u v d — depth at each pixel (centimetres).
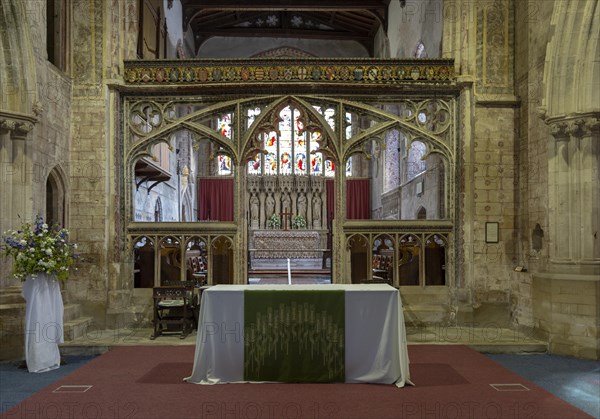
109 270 934
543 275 820
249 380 624
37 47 796
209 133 963
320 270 1830
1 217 754
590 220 784
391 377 616
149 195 1588
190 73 958
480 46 952
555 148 809
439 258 991
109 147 940
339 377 619
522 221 924
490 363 712
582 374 674
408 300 962
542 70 848
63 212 912
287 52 2461
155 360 722
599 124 773
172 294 844
